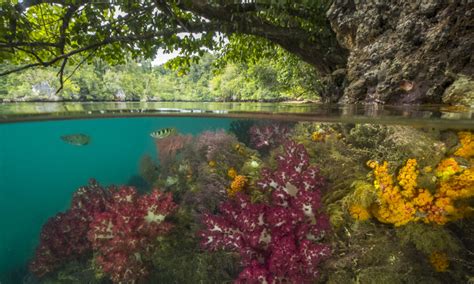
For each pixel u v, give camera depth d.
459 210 2.66
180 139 6.56
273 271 2.93
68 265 4.61
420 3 4.35
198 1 6.08
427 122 2.89
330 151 4.09
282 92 13.23
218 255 3.92
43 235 4.89
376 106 4.50
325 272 3.09
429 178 2.75
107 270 3.91
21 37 6.44
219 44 7.47
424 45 4.27
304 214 3.25
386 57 4.80
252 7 6.14
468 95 3.57
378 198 2.98
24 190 11.41
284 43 7.11
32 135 8.34
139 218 4.25
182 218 4.58
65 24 6.71
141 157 6.98
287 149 3.91
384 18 4.98
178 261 3.97
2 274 5.63
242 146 5.46
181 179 5.52
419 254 2.89
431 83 4.10
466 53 3.77
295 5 5.98
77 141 5.54
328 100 7.08
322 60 6.87
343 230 3.27
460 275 2.72
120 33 6.96
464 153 2.77
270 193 3.90
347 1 5.61
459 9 3.83
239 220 3.34
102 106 7.21
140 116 5.73
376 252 2.98
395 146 3.26
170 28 6.82
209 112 4.82
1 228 7.60
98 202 5.15
